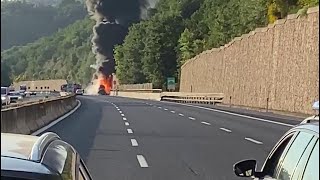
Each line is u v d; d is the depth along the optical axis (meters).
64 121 34.72
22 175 3.07
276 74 60.09
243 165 6.70
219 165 15.95
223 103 79.31
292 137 6.02
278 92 58.72
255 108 61.41
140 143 21.73
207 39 119.38
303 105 50.66
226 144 21.72
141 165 15.80
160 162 16.48
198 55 108.81
